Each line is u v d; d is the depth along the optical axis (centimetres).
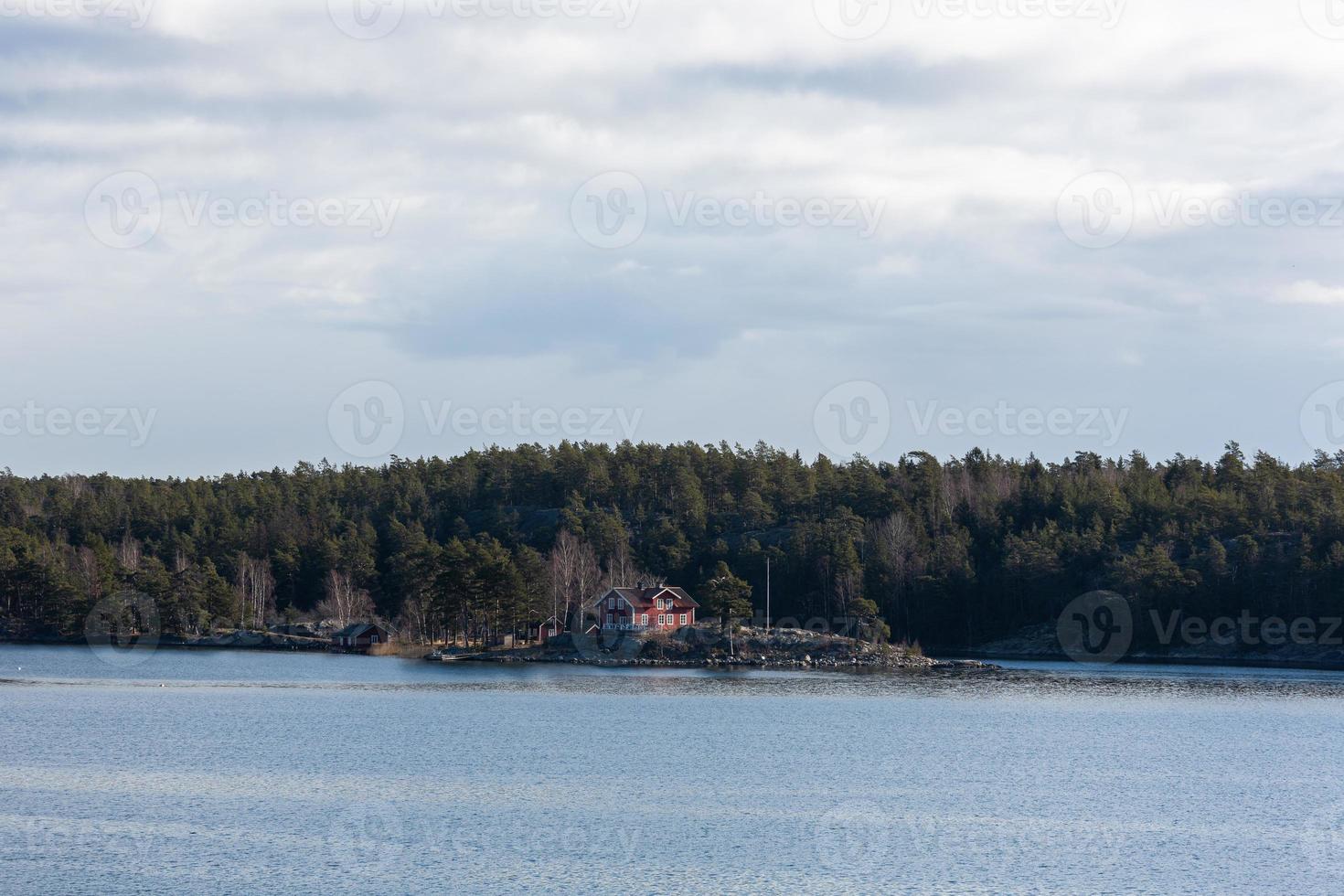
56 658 15250
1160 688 12525
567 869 5006
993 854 5328
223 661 15050
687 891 4744
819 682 12975
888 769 7400
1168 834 5725
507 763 7431
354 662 15025
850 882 4884
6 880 4728
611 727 9100
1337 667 14938
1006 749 8244
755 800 6381
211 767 7138
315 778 6825
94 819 5722
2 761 7312
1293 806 6375
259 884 4728
